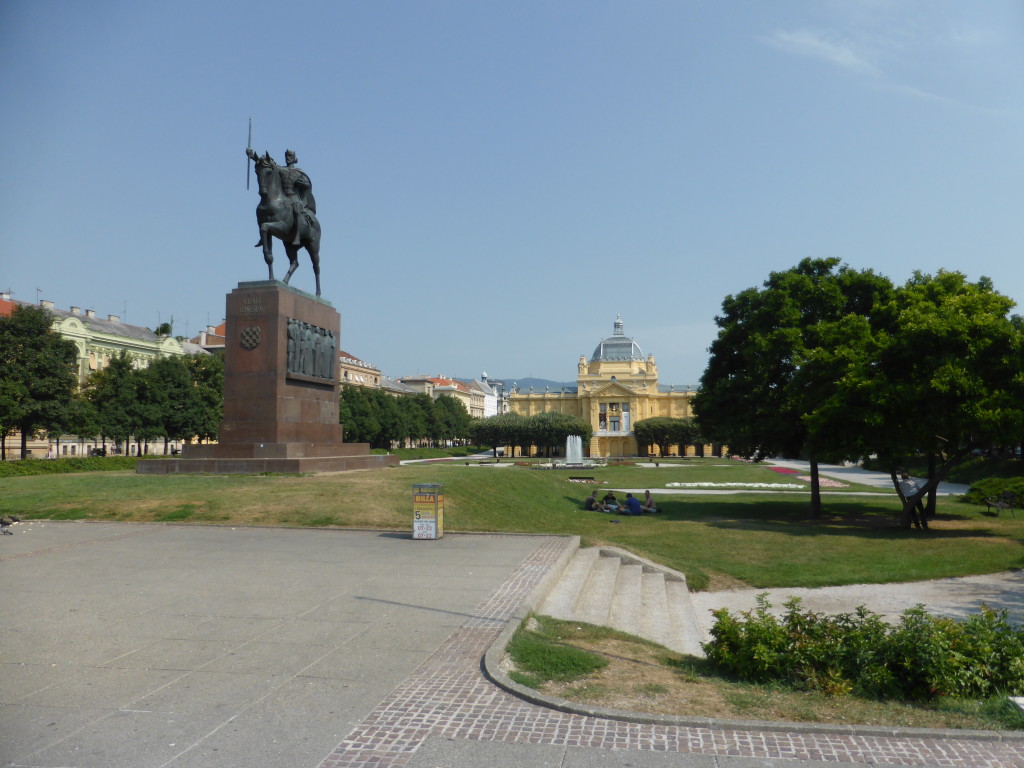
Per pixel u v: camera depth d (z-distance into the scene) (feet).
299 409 100.48
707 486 169.68
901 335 84.48
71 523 69.97
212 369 258.37
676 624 47.34
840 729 23.40
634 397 522.47
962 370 79.36
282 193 102.42
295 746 21.62
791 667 29.91
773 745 22.33
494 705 25.11
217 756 20.90
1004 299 86.02
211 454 98.73
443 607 38.60
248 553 55.06
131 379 229.45
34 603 39.29
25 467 140.67
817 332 98.58
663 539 80.94
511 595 41.37
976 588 58.44
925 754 21.84
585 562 56.44
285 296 97.04
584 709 24.56
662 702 25.86
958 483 199.31
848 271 108.68
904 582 61.16
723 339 115.85
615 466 297.53
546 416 392.68
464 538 63.21
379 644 31.99
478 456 445.37
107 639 32.63
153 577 46.16
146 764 20.34
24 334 184.44
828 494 148.66
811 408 96.02
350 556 53.98
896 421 85.15
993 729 23.63
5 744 21.62
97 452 270.46
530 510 94.12
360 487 82.74
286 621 35.76
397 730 22.89
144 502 76.38
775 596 56.90
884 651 29.25
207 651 30.91
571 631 37.42
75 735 22.30
